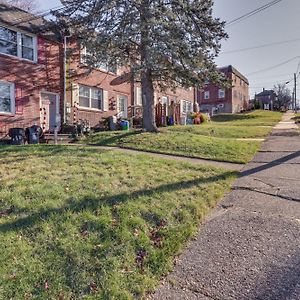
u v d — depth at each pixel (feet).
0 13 43.57
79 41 42.75
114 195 14.76
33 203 13.48
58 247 10.64
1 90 42.19
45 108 48.37
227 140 36.01
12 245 10.56
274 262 10.30
